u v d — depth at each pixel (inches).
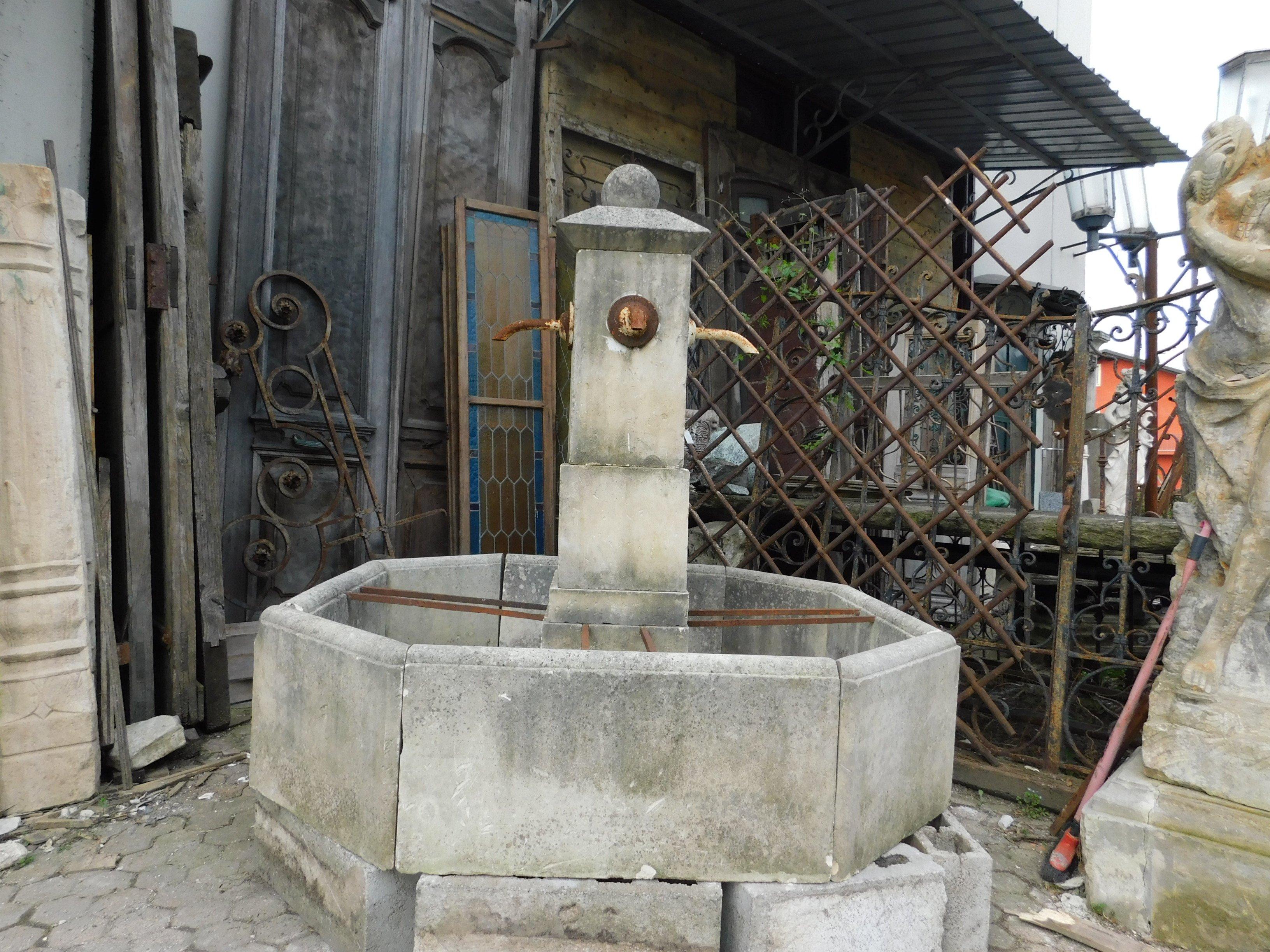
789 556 193.8
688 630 99.5
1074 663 164.9
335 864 82.0
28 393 110.3
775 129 275.6
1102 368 332.5
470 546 180.1
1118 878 97.7
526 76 205.0
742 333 180.2
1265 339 92.3
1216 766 94.7
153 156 136.0
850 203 204.8
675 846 76.1
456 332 183.0
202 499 141.9
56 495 112.0
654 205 103.5
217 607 142.9
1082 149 281.3
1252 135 96.0
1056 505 210.5
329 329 169.9
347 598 108.3
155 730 127.1
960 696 142.8
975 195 336.5
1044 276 370.3
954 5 192.2
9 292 109.0
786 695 75.8
